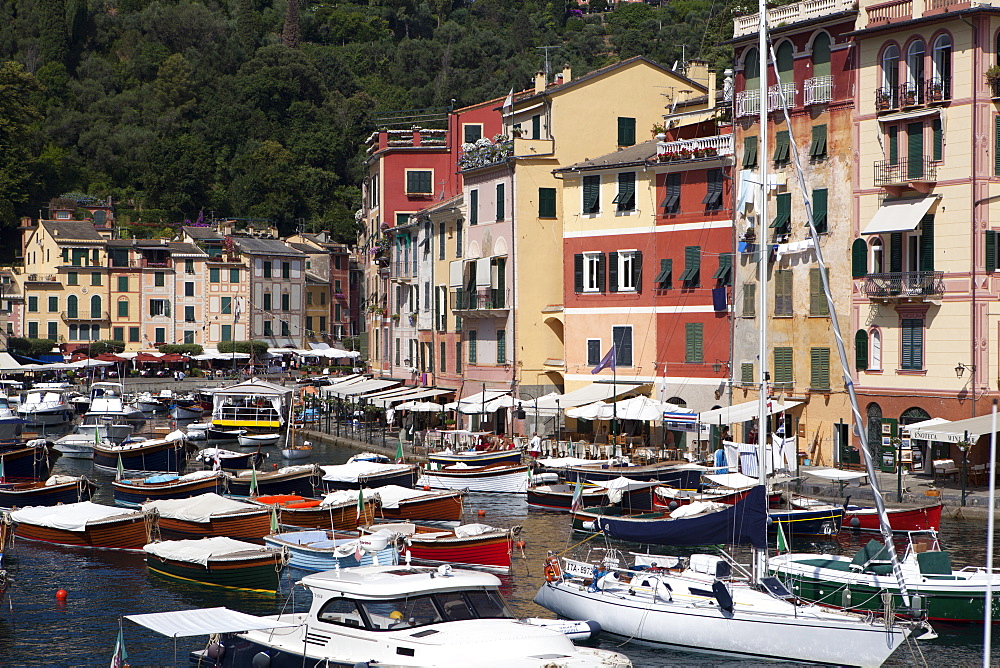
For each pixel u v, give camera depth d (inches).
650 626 1237.1
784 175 2417.6
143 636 1296.8
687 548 1712.6
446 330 3356.3
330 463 2827.3
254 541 1737.2
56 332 5477.4
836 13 2304.4
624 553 1662.2
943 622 1267.2
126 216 6884.8
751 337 2464.3
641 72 3048.7
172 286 5629.9
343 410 3823.8
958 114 2137.1
